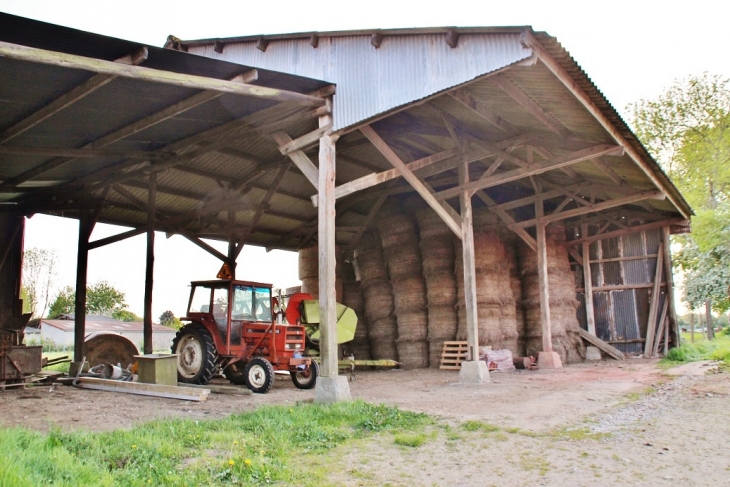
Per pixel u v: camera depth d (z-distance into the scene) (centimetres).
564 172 1137
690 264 1989
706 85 2262
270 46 988
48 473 324
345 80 817
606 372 1053
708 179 2250
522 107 800
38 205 1146
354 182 825
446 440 488
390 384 952
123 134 790
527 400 716
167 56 607
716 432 504
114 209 1247
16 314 1144
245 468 375
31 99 639
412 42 744
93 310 5294
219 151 1053
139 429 474
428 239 1312
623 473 384
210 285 915
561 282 1367
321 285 740
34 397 737
